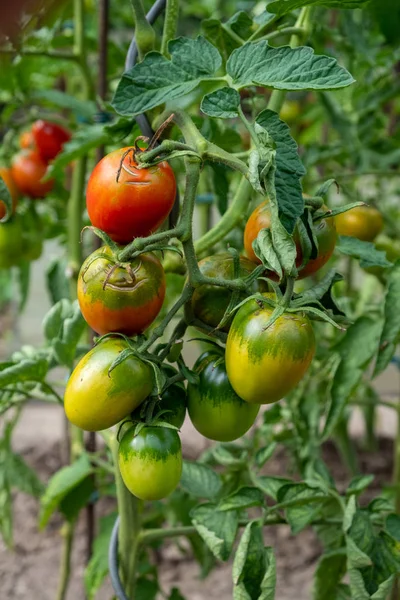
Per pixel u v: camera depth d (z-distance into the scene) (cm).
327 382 121
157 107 76
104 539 112
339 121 118
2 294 325
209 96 69
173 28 79
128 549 88
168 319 70
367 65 121
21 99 114
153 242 68
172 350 74
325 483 91
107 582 152
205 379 73
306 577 150
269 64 69
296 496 84
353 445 184
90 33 143
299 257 71
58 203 129
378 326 90
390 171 115
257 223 73
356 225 97
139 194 69
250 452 103
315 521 89
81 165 111
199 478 94
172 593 108
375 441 182
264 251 67
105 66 103
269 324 67
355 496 86
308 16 83
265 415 114
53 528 167
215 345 75
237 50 71
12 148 114
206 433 74
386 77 123
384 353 87
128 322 72
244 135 109
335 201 190
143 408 73
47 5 39
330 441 187
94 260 71
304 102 145
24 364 86
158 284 72
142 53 78
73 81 165
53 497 100
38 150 112
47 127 112
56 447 190
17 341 264
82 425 71
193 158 68
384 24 110
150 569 109
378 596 80
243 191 81
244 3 129
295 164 68
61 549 160
